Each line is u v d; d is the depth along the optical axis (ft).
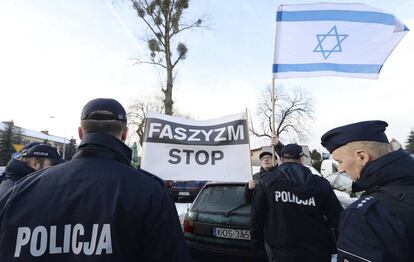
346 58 14.74
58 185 4.56
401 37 14.76
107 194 4.43
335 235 9.41
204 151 14.67
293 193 9.26
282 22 15.11
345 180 26.76
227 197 15.28
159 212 4.54
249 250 13.58
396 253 4.00
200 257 14.76
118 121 5.16
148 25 59.11
